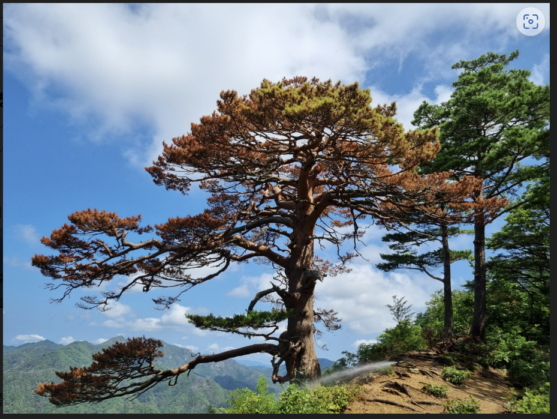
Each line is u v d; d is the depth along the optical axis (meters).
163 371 16.47
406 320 21.88
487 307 26.14
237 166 17.19
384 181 16.77
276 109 13.96
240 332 14.61
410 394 12.96
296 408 10.95
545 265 25.45
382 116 13.48
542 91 19.48
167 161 17.69
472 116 21.88
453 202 17.58
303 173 18.09
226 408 12.41
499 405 12.73
